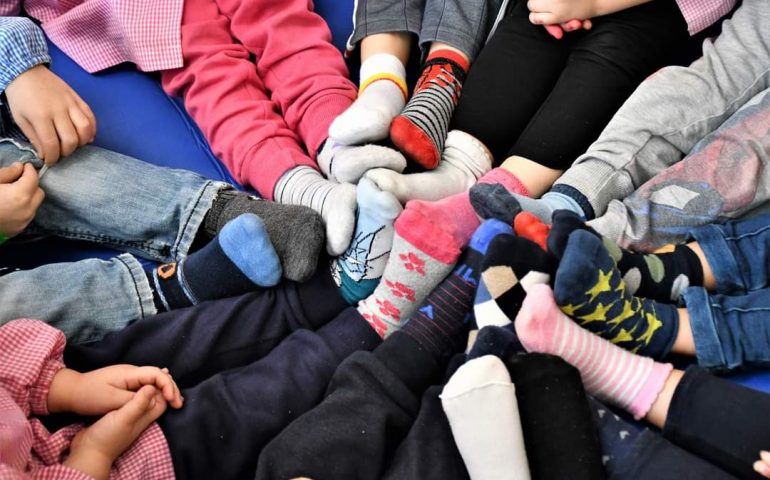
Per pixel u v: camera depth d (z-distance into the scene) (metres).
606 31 1.12
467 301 0.95
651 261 0.94
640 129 1.02
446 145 1.08
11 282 0.91
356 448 0.81
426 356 0.90
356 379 0.86
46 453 0.82
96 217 1.03
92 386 0.86
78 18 1.19
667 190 0.98
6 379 0.83
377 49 1.18
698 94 1.04
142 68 1.18
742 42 1.07
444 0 1.16
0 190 0.95
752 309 0.88
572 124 1.07
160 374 0.87
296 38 1.19
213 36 1.19
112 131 1.16
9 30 1.04
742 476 0.78
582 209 0.99
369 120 0.96
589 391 0.89
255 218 0.94
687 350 0.90
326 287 1.00
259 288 0.98
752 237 0.94
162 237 1.04
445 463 0.80
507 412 0.79
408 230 0.92
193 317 0.94
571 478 0.77
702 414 0.80
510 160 1.09
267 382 0.89
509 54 1.14
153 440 0.84
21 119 1.03
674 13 1.14
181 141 1.17
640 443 0.80
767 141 0.97
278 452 0.81
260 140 1.09
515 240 0.89
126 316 0.95
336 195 0.98
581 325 0.89
